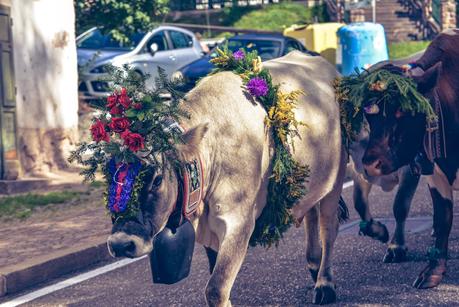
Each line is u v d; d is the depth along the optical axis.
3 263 9.90
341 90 7.90
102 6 23.02
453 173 8.09
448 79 7.96
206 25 43.06
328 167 7.82
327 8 43.97
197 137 6.21
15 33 16.30
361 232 10.17
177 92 6.61
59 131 17.03
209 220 6.76
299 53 8.48
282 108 7.06
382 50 26.38
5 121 15.77
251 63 7.26
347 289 8.45
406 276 8.82
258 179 6.89
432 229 10.61
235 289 8.66
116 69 6.49
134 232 6.01
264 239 7.23
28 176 16.33
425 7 40.66
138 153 6.07
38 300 8.80
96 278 9.59
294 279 8.91
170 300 8.41
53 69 17.05
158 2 23.45
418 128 7.62
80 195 14.54
